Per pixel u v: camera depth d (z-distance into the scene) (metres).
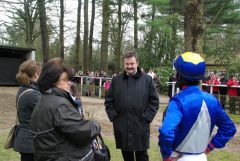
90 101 17.92
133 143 4.78
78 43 32.41
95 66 42.75
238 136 9.41
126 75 4.85
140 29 33.50
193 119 2.83
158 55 32.62
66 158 2.83
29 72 3.85
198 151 2.90
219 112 2.96
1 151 6.93
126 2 32.94
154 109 4.83
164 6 29.61
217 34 31.66
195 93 2.88
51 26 33.59
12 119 11.09
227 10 29.20
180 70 2.91
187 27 8.71
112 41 35.09
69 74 3.03
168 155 2.76
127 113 4.79
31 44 32.53
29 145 3.83
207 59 28.78
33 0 27.55
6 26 33.25
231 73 22.69
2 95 18.08
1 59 22.55
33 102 3.77
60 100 2.87
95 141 3.21
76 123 2.80
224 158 7.11
